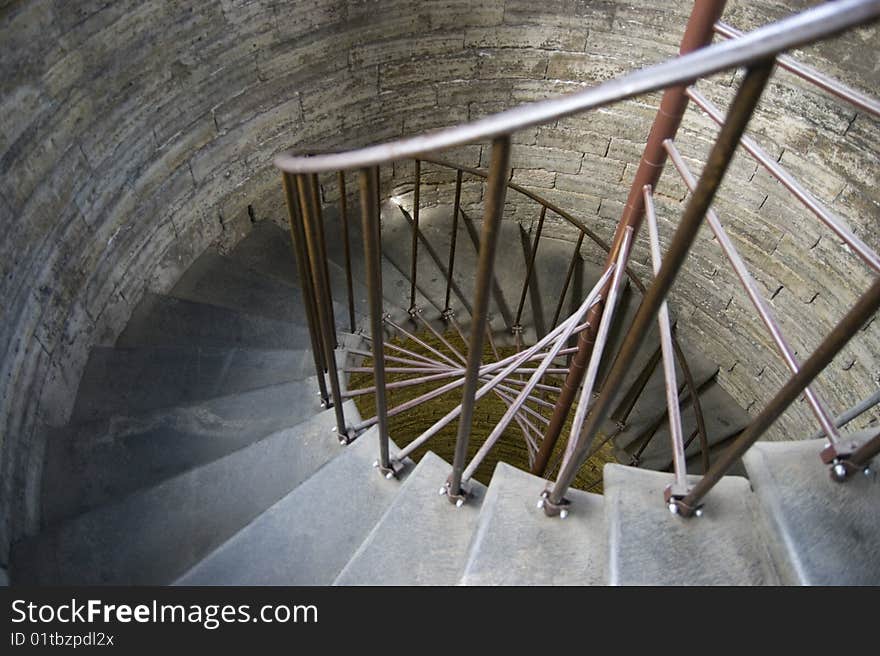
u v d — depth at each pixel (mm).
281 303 4215
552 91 4746
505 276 5469
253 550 2303
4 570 2348
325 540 2344
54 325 3096
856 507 1617
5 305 2752
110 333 3623
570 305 5410
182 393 3439
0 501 2523
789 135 3898
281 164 1861
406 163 5176
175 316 3842
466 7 4266
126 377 3406
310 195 1897
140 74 3234
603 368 5273
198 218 4105
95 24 2900
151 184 3598
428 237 5453
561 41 4453
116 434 3062
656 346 5418
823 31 862
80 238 3199
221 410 3256
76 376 3309
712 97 4137
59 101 2859
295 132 4359
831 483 1657
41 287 2979
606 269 3281
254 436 3174
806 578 1508
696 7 2324
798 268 4289
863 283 3902
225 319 3902
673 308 5379
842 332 1216
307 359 3730
